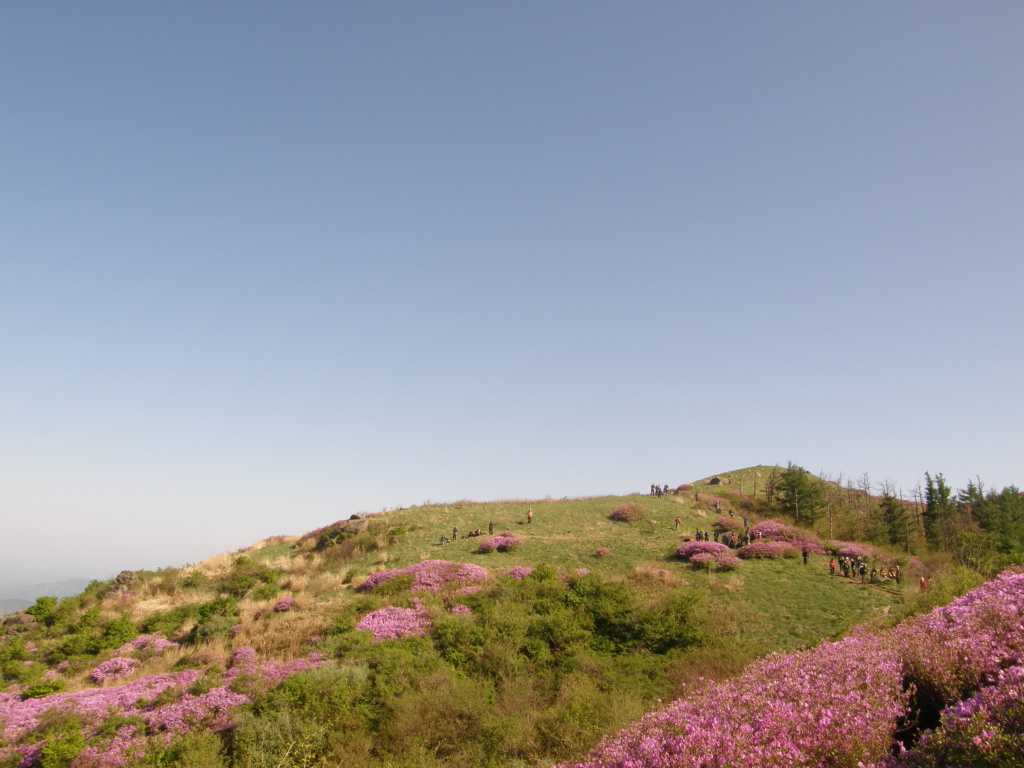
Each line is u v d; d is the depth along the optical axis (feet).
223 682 72.43
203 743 56.90
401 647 81.82
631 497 215.72
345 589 129.08
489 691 70.03
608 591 100.22
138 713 65.10
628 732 35.94
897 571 114.01
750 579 120.16
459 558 149.07
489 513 197.47
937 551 164.96
